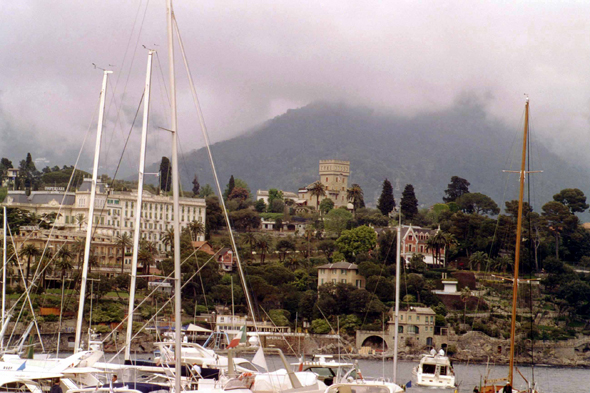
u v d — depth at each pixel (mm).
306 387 57031
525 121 103250
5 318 113438
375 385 55062
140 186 87938
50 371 61562
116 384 58562
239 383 57625
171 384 59438
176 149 51531
